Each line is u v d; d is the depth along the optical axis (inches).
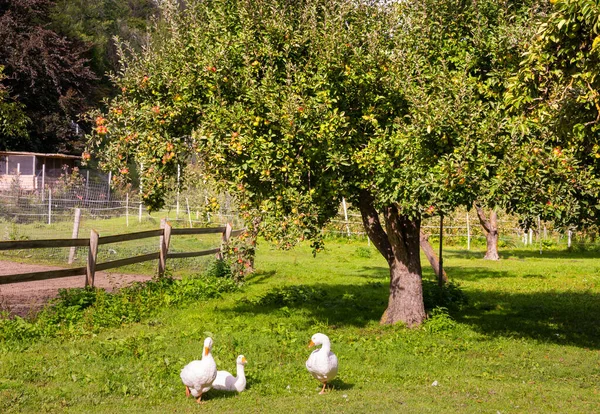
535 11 458.6
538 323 577.3
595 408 325.1
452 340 497.4
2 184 1496.1
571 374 407.2
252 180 451.5
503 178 409.4
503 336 519.8
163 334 476.1
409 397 337.1
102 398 333.1
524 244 1461.6
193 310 578.2
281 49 464.1
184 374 326.0
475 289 792.9
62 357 406.0
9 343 431.5
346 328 531.8
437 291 648.4
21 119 1133.7
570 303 690.2
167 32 498.6
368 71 454.9
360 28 472.4
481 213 1194.0
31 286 644.7
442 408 314.8
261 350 440.8
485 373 402.3
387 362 425.1
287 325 525.0
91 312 519.8
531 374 404.2
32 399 325.7
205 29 481.7
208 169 456.8
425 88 454.9
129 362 398.0
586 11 318.0
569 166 408.2
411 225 544.7
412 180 423.5
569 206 422.9
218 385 347.9
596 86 344.2
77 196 1285.7
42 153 1669.5
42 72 1684.3
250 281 801.6
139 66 483.5
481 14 478.3
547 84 381.4
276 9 469.7
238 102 442.3
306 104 425.7
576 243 1455.5
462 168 397.7
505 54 454.9
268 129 441.7
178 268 824.3
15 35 1684.3
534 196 422.9
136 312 543.2
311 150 430.0
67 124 1798.7
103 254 885.8
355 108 473.1
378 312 608.1
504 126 422.3
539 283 856.9
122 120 475.8
